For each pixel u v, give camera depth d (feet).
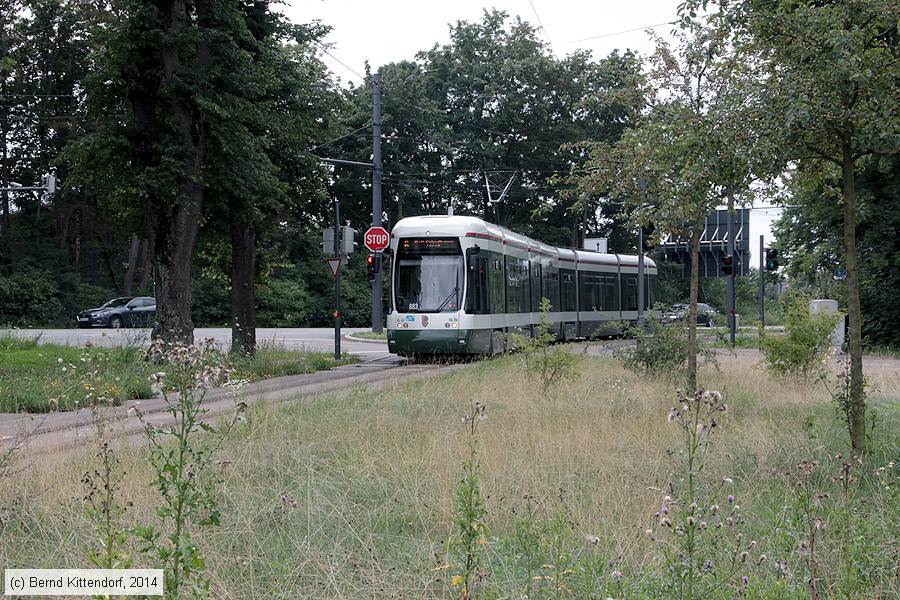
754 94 30.19
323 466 28.32
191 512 14.89
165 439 30.22
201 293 190.29
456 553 17.87
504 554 18.72
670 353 58.13
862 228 101.45
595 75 52.85
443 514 22.21
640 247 91.91
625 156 48.26
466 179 196.95
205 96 72.90
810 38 29.07
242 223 81.15
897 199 97.76
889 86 29.07
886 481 22.74
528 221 194.29
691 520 15.06
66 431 36.81
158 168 72.38
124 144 73.20
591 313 123.95
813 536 16.89
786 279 110.83
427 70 195.62
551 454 29.84
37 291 172.55
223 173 76.33
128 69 72.84
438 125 192.03
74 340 104.94
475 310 80.89
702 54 44.16
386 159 190.60
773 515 20.76
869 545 17.98
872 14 28.91
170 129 74.23
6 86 171.22
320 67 103.09
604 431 34.53
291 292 197.67
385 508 23.40
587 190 50.01
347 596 17.06
